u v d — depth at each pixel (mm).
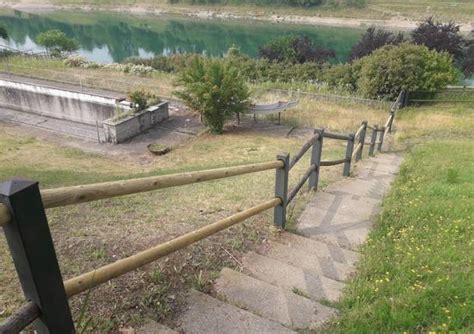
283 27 62281
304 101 18891
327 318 2617
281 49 31000
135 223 4320
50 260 1463
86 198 1666
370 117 16656
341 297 2873
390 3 65750
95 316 2402
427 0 65375
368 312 2516
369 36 28859
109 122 15406
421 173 7160
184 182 2381
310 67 25156
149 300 2604
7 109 20812
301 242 3951
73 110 19031
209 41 54625
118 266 1992
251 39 55156
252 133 16156
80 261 3230
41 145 15570
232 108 15734
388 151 11258
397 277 3004
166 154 14375
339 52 44656
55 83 20891
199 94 15320
